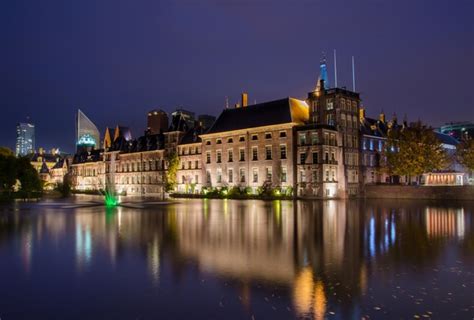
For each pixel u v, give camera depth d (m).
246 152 89.31
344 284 13.34
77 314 10.82
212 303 11.54
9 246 21.08
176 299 11.91
